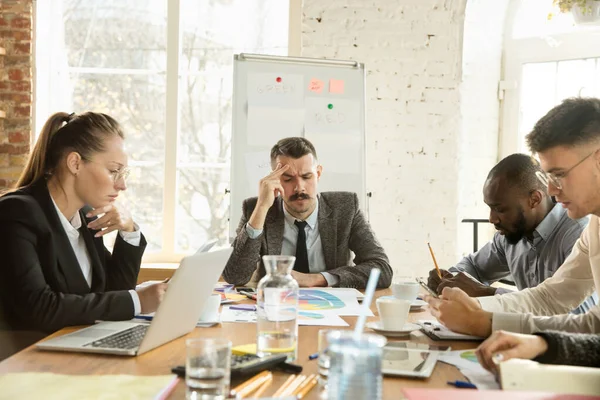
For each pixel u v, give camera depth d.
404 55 4.19
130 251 2.33
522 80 4.42
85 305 1.78
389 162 4.21
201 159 4.37
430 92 4.20
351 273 2.68
